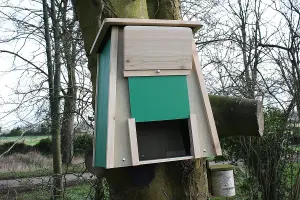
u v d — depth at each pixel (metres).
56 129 5.45
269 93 4.52
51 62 5.37
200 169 2.05
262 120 1.99
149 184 1.90
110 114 1.63
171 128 1.92
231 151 4.95
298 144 4.61
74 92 5.22
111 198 2.02
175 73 1.76
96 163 1.88
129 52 1.67
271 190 4.62
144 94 1.71
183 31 1.74
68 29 5.15
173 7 2.32
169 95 1.75
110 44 1.72
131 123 1.66
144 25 1.70
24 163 6.62
